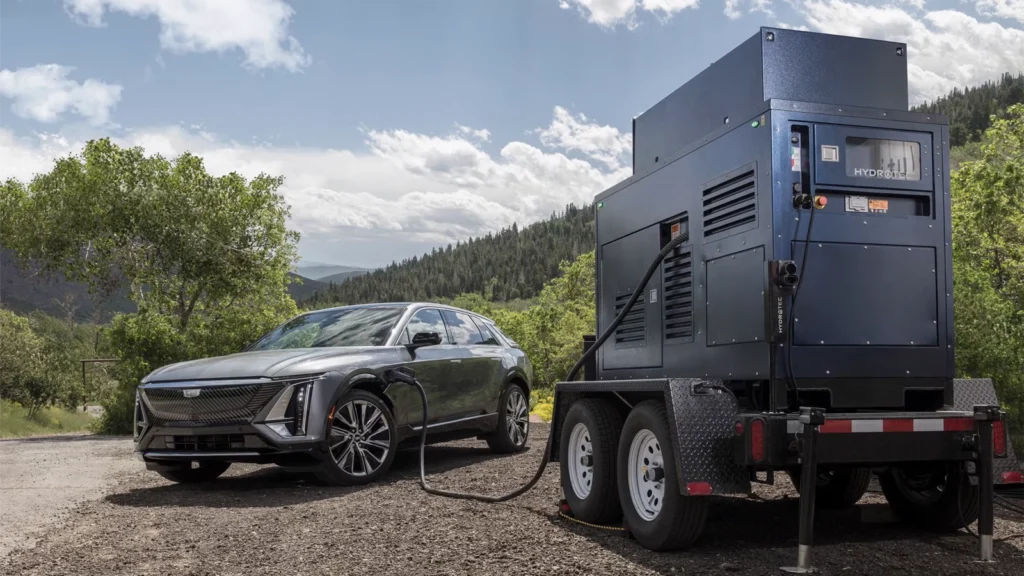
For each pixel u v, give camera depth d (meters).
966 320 9.40
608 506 5.24
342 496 6.60
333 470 6.98
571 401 5.90
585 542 4.82
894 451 4.31
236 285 22.91
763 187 4.40
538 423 15.01
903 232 4.57
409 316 8.49
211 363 7.27
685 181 5.24
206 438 6.91
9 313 36.62
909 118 4.61
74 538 5.05
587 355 5.89
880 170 4.54
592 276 53.59
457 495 6.45
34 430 27.69
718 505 6.19
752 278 4.48
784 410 4.27
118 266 23.11
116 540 4.98
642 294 5.80
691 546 4.71
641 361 5.81
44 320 80.25
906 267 4.57
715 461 4.29
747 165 4.55
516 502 6.22
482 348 9.38
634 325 5.92
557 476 7.49
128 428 18.42
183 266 22.19
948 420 4.39
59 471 9.00
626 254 6.09
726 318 4.73
